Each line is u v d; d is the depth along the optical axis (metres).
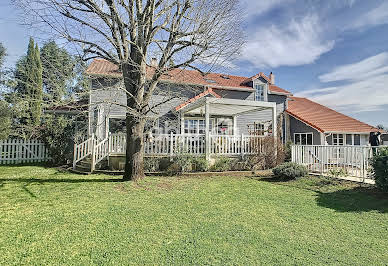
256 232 4.11
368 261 3.14
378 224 4.51
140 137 8.55
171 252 3.36
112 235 3.95
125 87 8.50
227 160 10.95
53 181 8.41
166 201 6.10
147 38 8.21
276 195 6.84
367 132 17.73
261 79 18.77
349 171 8.59
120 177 9.27
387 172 6.16
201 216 4.96
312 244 3.64
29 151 14.16
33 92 10.84
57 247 3.51
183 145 10.70
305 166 9.64
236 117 17.69
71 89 7.92
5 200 5.98
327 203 5.99
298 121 18.59
